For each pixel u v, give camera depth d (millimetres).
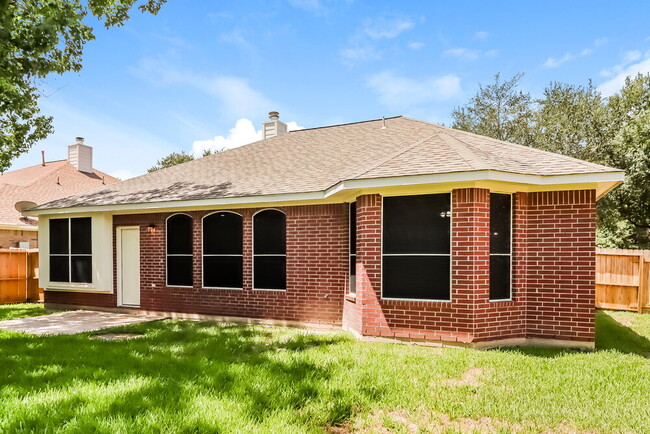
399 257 7324
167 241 10727
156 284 10781
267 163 11805
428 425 3770
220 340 7133
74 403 3959
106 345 6629
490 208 7148
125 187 12617
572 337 7059
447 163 6887
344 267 8750
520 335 7250
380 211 7457
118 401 3986
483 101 25500
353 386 4625
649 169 18000
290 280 9258
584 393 4559
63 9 7285
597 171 6586
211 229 10164
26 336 7449
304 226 9156
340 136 12859
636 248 23734
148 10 11391
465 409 4082
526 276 7348
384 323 7344
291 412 3914
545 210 7277
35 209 11906
